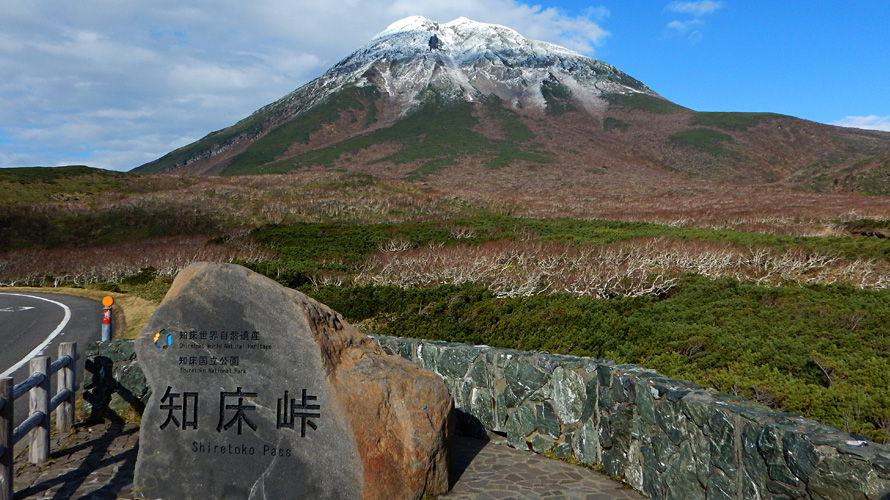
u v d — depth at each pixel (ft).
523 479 18.24
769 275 65.98
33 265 121.39
